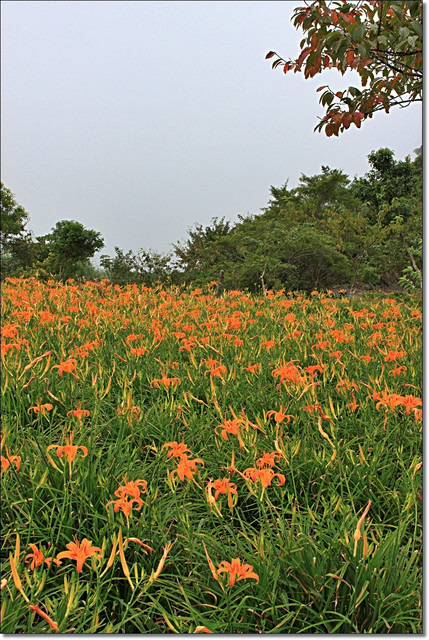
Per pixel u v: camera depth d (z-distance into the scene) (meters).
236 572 1.56
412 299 8.60
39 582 1.68
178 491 2.51
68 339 4.44
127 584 1.90
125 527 1.97
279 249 14.73
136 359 3.96
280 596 1.76
